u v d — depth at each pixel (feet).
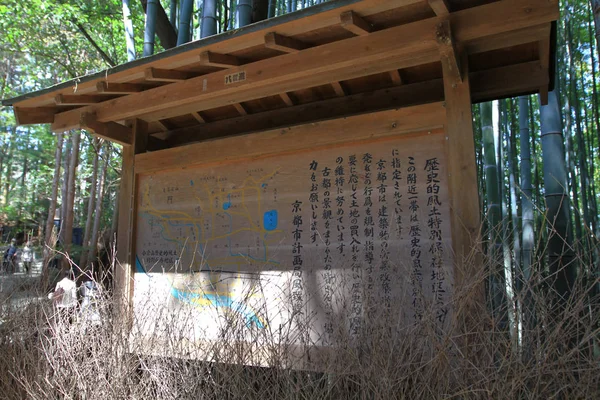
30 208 55.72
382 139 10.69
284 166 11.82
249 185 12.23
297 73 10.57
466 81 9.76
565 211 13.80
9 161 64.49
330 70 11.24
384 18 9.55
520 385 6.18
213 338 10.53
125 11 23.02
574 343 7.17
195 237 12.81
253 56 11.25
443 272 9.51
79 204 57.21
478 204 9.27
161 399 9.07
